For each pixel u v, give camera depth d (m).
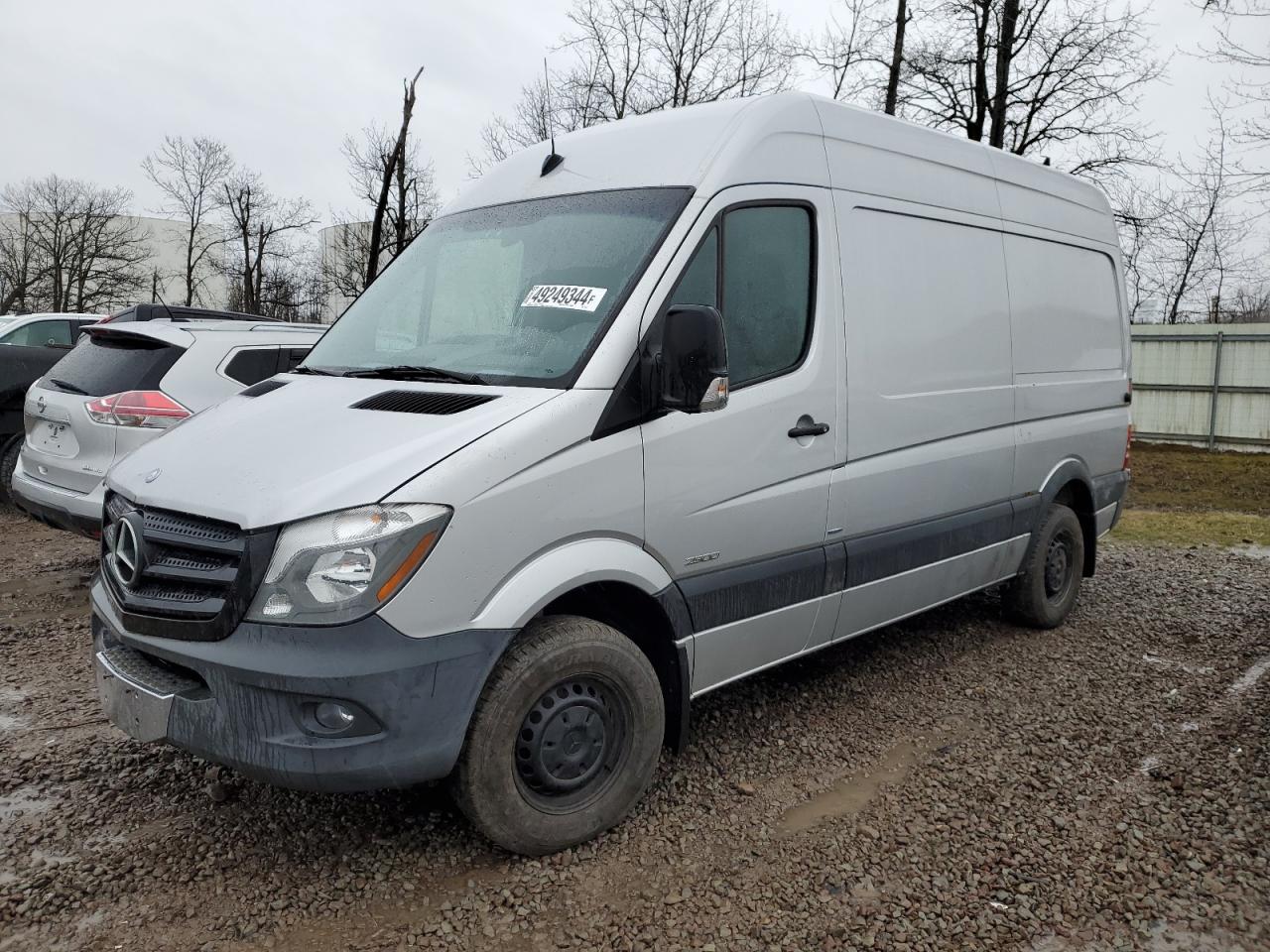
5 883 3.24
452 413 3.27
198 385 6.46
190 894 3.19
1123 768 4.18
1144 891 3.23
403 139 17.17
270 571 2.93
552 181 4.29
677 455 3.60
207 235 43.69
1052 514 6.08
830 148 4.38
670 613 3.65
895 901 3.17
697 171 3.85
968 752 4.35
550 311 3.65
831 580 4.34
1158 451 19.95
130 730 3.21
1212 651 5.89
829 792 3.96
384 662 2.92
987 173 5.42
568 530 3.29
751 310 3.93
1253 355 19.75
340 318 4.45
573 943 2.96
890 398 4.58
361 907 3.13
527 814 3.30
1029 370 5.65
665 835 3.58
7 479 9.67
